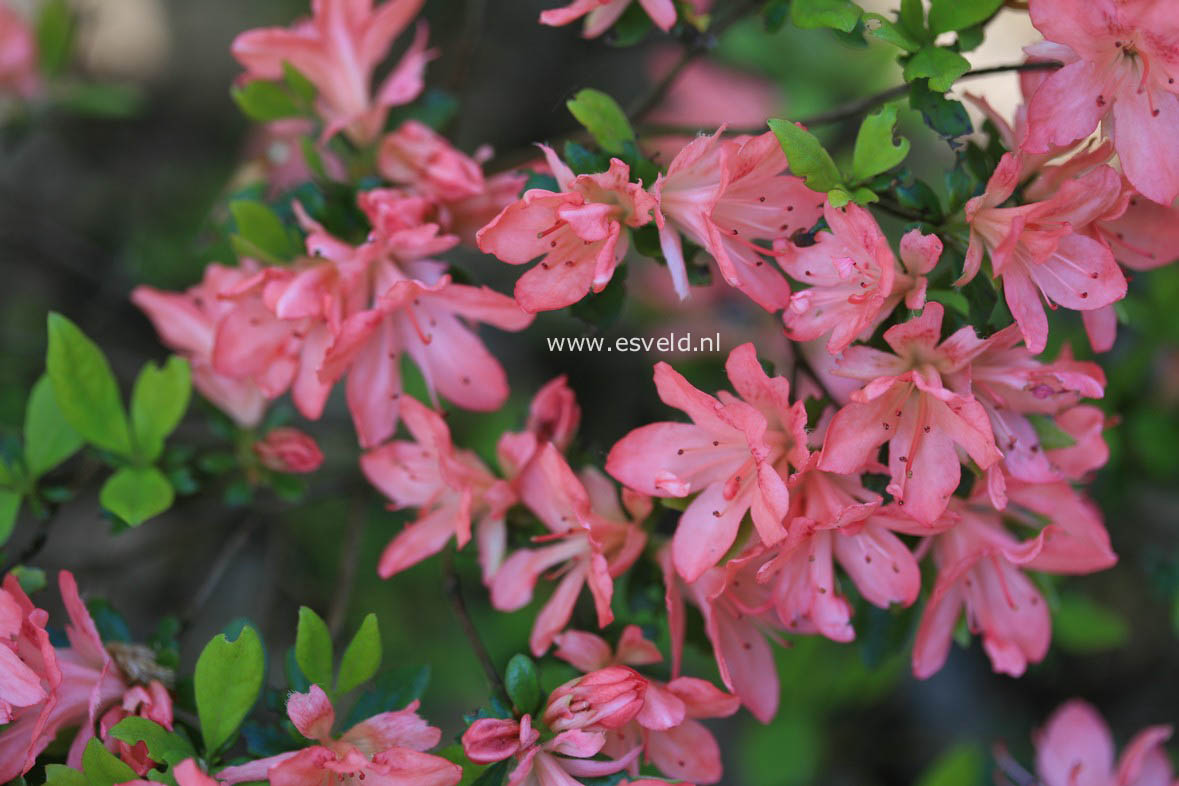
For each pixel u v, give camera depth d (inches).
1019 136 26.6
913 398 26.1
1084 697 41.4
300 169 31.8
